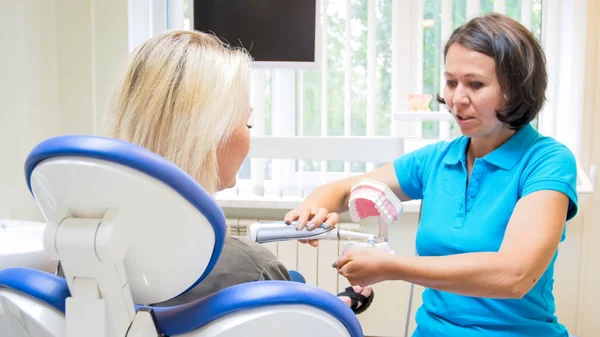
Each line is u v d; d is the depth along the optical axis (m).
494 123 0.96
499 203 0.95
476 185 1.00
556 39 1.98
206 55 0.69
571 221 1.96
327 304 0.52
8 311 0.61
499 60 0.90
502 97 0.92
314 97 2.10
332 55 2.07
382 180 1.23
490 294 0.77
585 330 2.00
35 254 1.27
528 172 0.93
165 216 0.46
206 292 0.70
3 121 1.74
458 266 0.77
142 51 0.70
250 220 2.10
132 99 0.68
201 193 0.45
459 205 1.01
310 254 2.03
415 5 2.07
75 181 0.45
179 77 0.66
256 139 1.73
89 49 2.11
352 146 1.69
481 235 0.96
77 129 2.13
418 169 1.20
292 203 2.04
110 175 0.44
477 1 1.99
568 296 2.00
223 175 0.76
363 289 1.44
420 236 1.08
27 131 1.89
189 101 0.66
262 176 2.12
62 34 2.10
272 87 2.11
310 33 1.84
